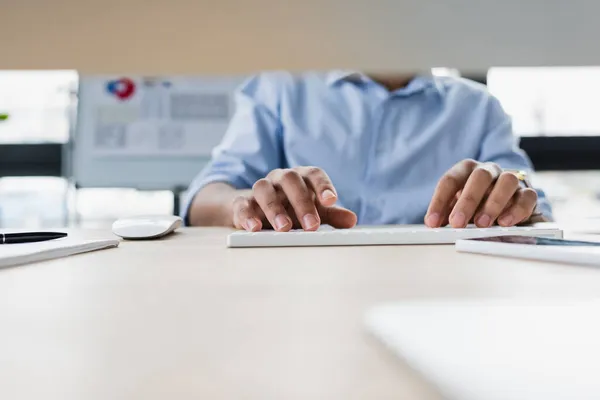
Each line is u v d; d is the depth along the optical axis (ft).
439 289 0.65
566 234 1.55
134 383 0.31
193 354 0.37
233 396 0.29
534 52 0.78
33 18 0.77
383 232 1.30
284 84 3.70
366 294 0.61
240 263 0.95
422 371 0.31
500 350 0.34
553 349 0.35
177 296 0.61
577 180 5.03
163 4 0.77
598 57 0.78
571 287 0.66
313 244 1.28
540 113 4.98
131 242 1.45
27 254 0.93
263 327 0.45
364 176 3.57
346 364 0.34
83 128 5.38
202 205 2.66
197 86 5.52
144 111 5.46
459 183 1.71
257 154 3.39
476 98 3.73
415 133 3.64
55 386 0.31
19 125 5.25
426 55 0.78
